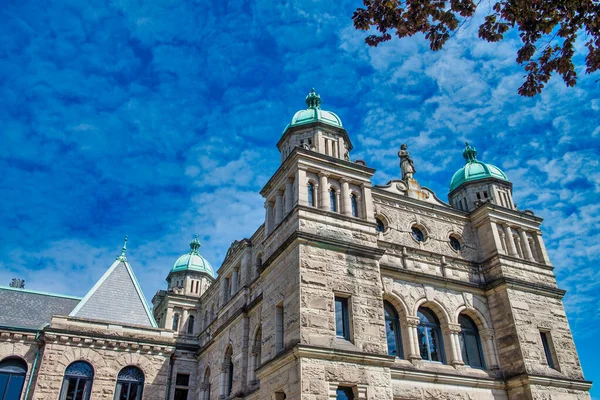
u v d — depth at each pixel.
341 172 24.72
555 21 11.32
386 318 24.12
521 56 11.73
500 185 31.67
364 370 19.67
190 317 40.78
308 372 18.59
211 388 32.19
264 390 21.16
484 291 27.12
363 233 23.47
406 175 29.77
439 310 25.38
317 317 20.11
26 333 30.11
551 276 28.47
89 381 29.94
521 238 29.27
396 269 24.75
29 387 28.83
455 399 22.89
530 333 25.42
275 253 23.02
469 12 11.47
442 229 28.44
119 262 37.53
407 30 11.99
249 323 28.58
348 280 21.61
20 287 37.50
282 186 25.30
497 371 25.02
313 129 27.62
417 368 22.83
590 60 11.40
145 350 32.09
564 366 25.45
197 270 47.34
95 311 33.12
